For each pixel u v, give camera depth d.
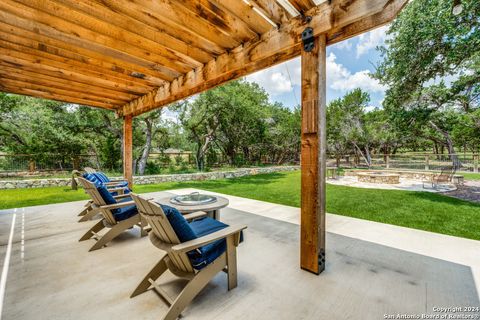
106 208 2.67
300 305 1.74
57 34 2.52
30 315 1.61
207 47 2.84
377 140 14.90
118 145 10.93
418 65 6.69
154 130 12.05
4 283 2.00
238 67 2.80
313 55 2.09
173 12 2.18
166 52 2.93
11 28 2.37
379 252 2.67
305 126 2.17
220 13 2.20
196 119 11.43
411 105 7.85
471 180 9.02
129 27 2.36
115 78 3.87
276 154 17.84
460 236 3.24
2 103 8.51
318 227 2.14
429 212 4.55
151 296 1.84
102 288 1.94
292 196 6.29
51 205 4.88
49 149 9.57
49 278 2.08
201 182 9.38
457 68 6.75
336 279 2.10
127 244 2.88
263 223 3.79
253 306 1.73
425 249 2.75
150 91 4.66
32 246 2.79
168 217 1.58
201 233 1.98
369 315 1.63
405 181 9.66
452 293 1.88
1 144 9.84
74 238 3.05
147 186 8.18
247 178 10.83
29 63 3.16
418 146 22.02
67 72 3.55
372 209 4.80
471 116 8.75
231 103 11.06
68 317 1.60
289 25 2.25
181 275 1.75
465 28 5.77
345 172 12.63
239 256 2.57
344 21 1.87
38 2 2.00
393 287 1.97
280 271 2.24
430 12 6.04
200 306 1.72
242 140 14.33
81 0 1.98
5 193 6.50
